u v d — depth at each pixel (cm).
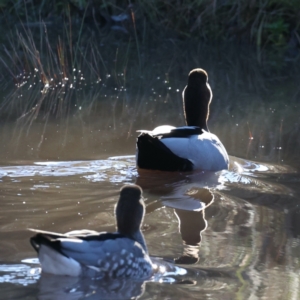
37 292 671
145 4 2766
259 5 2623
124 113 1596
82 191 1029
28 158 1209
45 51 2272
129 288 695
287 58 2384
